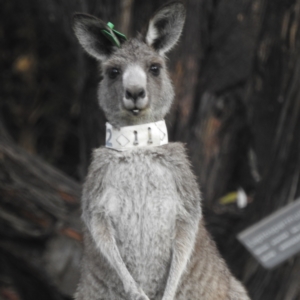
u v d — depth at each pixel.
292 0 12.74
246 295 9.95
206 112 13.45
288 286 12.01
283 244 11.70
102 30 9.12
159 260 8.74
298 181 11.90
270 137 12.95
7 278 16.02
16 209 12.89
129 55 8.94
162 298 8.55
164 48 9.33
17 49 19.25
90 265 9.13
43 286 13.73
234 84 13.47
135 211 8.56
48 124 19.44
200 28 13.28
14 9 19.02
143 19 12.85
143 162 8.61
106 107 9.03
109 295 8.99
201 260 9.20
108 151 8.78
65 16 14.95
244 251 12.41
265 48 12.94
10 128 19.08
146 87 8.66
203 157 13.48
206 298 9.25
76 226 12.87
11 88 19.16
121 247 8.73
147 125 8.75
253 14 13.27
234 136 13.76
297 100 11.86
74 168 19.39
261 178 12.45
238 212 13.09
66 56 18.83
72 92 19.28
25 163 12.97
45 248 13.03
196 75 13.25
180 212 8.71
